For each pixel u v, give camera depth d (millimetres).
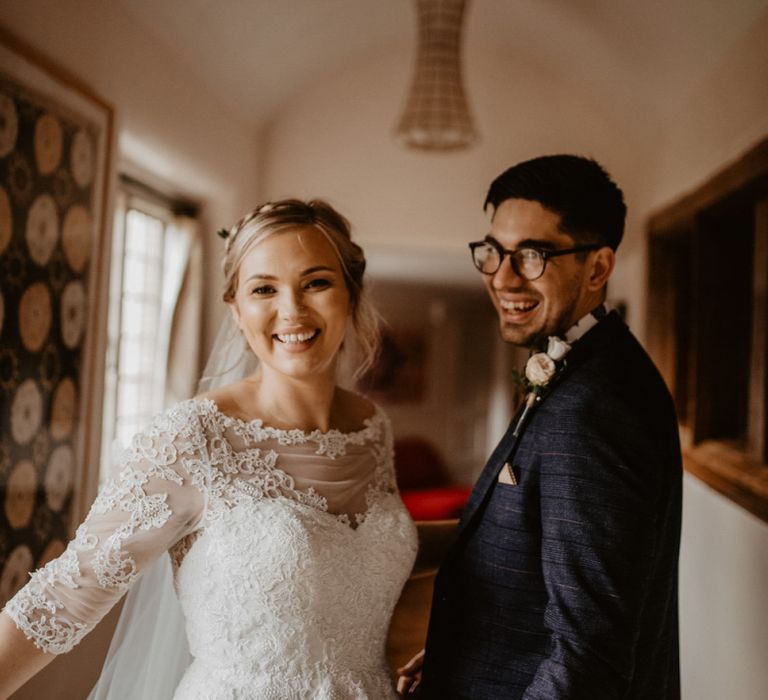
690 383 3439
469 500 1366
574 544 1112
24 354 2135
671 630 1391
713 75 3023
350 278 1442
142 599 1495
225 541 1252
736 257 3078
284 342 1362
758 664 1920
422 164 4668
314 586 1271
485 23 4324
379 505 1478
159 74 3150
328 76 4637
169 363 3975
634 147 4500
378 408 1730
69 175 2373
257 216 1380
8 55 1996
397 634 1766
